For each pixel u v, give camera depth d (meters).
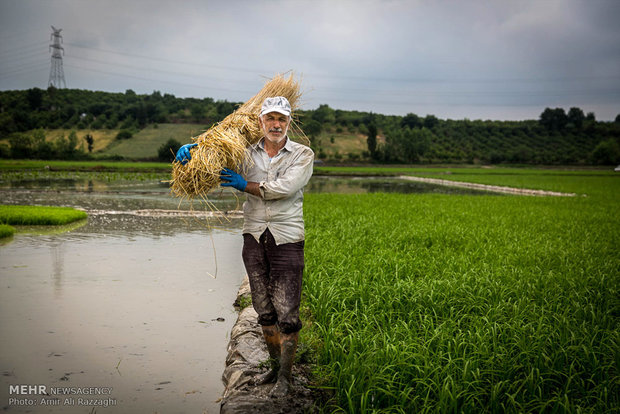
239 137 3.35
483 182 43.66
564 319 4.28
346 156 107.75
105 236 10.76
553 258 7.81
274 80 3.83
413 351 3.68
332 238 9.15
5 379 3.64
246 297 5.78
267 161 3.36
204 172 3.16
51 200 20.08
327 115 140.88
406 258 7.35
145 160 80.94
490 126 150.62
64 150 79.12
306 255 7.35
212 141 3.27
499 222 13.44
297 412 3.05
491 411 3.01
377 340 3.96
